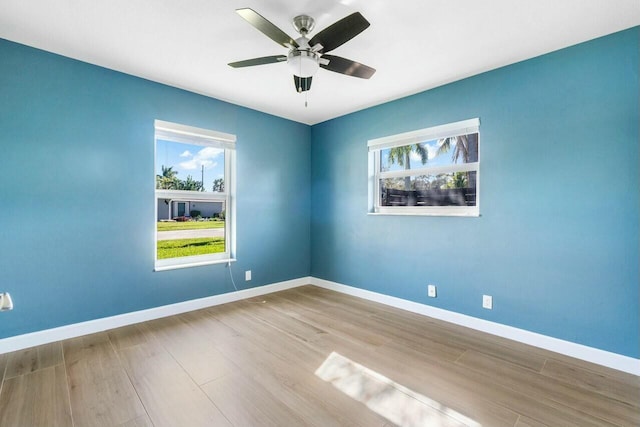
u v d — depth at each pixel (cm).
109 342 248
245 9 158
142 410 166
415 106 325
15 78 231
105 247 273
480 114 276
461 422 158
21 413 162
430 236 313
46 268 245
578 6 185
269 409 167
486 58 250
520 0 180
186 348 239
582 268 225
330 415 163
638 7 185
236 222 368
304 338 259
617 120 211
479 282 278
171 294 315
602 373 205
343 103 358
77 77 257
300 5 187
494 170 268
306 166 447
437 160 315
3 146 228
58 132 249
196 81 299
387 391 184
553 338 237
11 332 230
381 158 369
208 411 165
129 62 262
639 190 204
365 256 377
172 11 193
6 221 229
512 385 191
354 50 238
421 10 190
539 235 244
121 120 281
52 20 203
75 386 187
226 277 359
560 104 234
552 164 238
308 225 451
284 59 206
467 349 239
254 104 364
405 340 255
